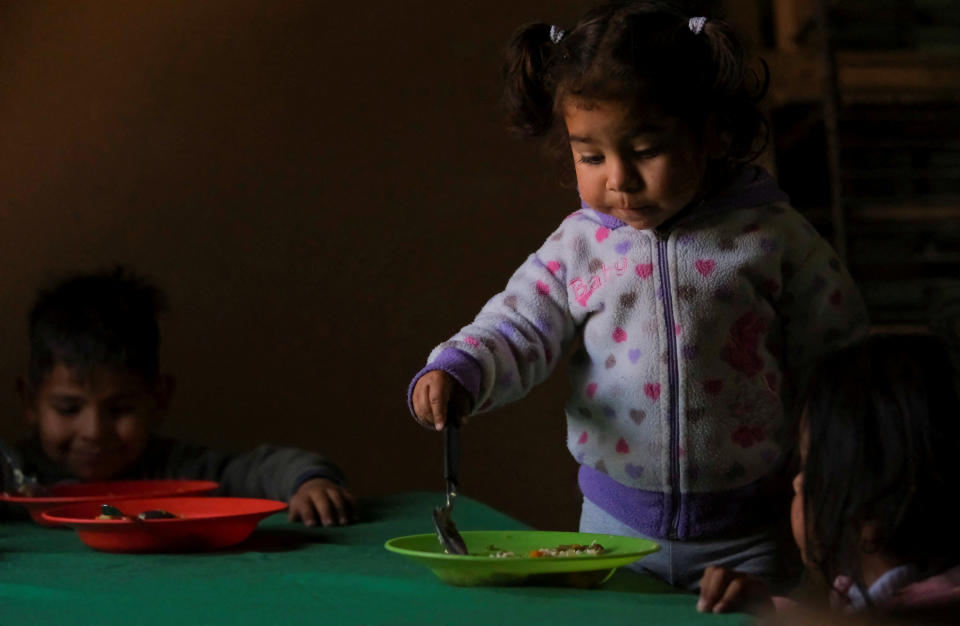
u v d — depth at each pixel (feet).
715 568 3.35
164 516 5.15
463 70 10.39
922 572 3.22
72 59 9.59
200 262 9.79
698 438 5.23
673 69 4.66
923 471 3.22
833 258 5.44
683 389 5.20
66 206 9.54
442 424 4.61
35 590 3.86
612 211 4.83
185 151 9.80
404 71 10.28
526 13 10.50
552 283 5.44
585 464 5.69
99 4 9.66
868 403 3.32
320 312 10.00
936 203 15.74
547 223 10.45
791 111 15.90
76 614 3.48
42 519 5.29
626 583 3.95
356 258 10.10
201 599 3.68
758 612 3.22
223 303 9.82
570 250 5.44
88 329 7.17
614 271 5.32
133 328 7.35
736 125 5.05
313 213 10.03
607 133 4.60
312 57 10.11
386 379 10.08
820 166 16.48
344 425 9.98
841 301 5.35
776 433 5.28
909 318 15.21
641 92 4.53
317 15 10.13
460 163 10.34
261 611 3.45
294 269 9.97
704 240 5.24
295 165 10.02
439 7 10.37
